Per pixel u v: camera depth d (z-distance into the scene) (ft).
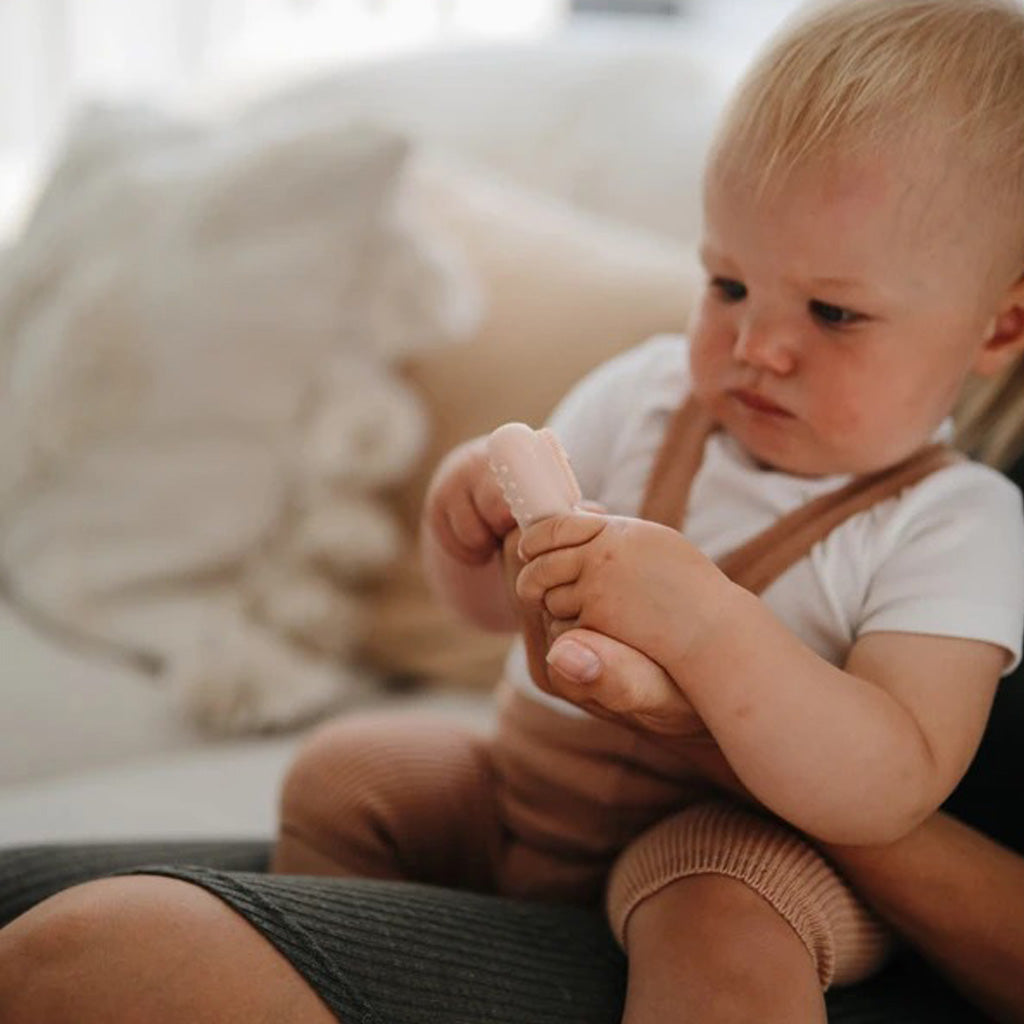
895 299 2.40
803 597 2.54
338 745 2.87
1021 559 2.49
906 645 2.38
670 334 4.38
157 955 1.93
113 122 5.84
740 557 2.59
